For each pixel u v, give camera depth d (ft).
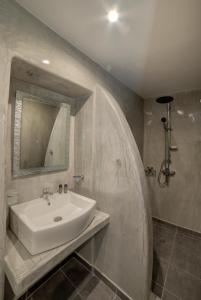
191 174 7.41
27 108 4.16
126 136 4.22
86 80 4.66
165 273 5.13
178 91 7.66
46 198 4.44
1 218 2.66
